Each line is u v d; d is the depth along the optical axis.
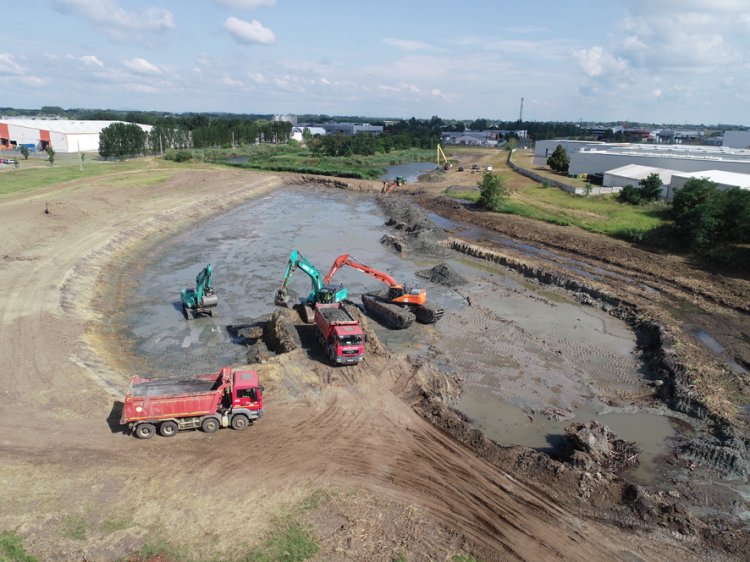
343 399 27.12
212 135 174.50
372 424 25.16
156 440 22.58
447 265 53.72
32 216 56.12
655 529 19.45
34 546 16.36
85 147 141.12
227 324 37.56
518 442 25.25
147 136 144.12
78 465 20.58
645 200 79.69
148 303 40.84
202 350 33.31
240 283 46.34
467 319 39.91
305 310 37.31
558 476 21.89
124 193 77.00
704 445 24.64
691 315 41.00
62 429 22.83
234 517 18.33
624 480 22.02
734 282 47.81
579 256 57.12
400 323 36.91
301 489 20.11
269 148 187.88
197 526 17.78
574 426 25.48
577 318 41.16
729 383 30.50
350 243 62.22
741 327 38.84
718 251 53.88
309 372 29.61
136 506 18.53
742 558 18.22
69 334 32.59
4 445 21.47
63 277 41.41
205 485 19.95
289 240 62.59
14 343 30.47
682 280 48.34
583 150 123.50
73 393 25.67
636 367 33.38
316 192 100.81
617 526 19.56
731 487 22.34
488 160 175.25
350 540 17.55
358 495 20.03
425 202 90.38
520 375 31.72
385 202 88.62
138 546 16.72
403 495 20.33
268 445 22.86
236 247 58.34
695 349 34.53
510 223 71.75
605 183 94.56
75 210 60.41
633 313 41.09
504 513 19.81
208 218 72.81
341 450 22.94
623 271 51.84
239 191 89.25
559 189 96.00
